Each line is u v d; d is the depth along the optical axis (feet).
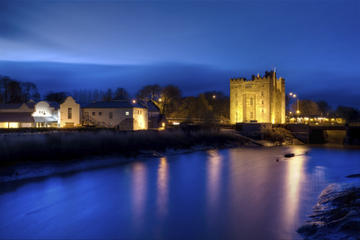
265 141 294.05
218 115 452.35
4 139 123.54
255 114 369.50
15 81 347.56
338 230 58.70
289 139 312.91
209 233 61.36
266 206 79.30
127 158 159.63
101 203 80.89
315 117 506.48
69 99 231.91
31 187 96.58
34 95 387.75
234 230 62.85
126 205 79.51
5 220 67.31
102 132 172.55
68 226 64.23
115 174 120.67
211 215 72.02
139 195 89.56
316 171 134.72
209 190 96.68
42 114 223.10
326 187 101.14
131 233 61.11
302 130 326.44
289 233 61.11
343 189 92.32
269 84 360.48
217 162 160.66
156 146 191.21
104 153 155.22
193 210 75.87
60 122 226.17
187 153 199.00
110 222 66.95
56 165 128.36
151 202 82.53
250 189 98.48
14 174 110.73
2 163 116.37
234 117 382.83
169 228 63.93
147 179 112.78
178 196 88.99
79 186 99.50
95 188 97.25
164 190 96.22
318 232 59.47
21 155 123.54
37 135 141.59
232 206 79.25
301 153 214.07
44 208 75.87
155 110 319.68
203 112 403.75
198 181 110.42
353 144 298.97
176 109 428.56
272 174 126.21
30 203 79.82
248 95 374.43
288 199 85.97
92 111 248.32
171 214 72.69
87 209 75.77
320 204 80.38
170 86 414.41
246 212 74.33
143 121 268.82
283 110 410.11
